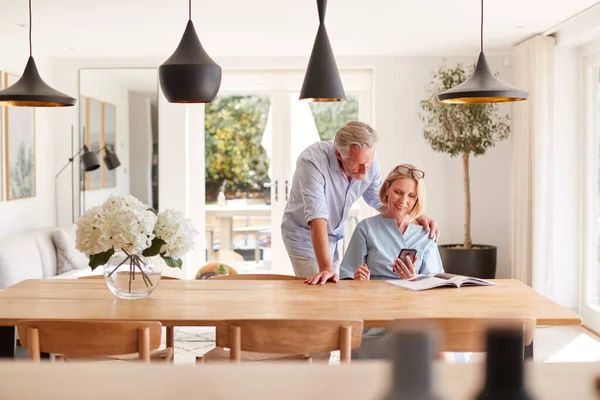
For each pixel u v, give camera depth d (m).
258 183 7.70
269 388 0.94
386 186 3.66
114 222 2.96
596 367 1.02
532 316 2.75
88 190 7.50
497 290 3.28
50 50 6.98
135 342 2.54
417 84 7.36
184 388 0.95
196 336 5.84
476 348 2.52
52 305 2.97
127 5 5.08
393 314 2.79
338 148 3.57
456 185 7.40
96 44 6.67
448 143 6.98
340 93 3.59
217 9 5.22
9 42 6.46
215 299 3.09
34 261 6.00
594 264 6.25
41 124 7.15
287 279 3.71
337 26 5.87
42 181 7.18
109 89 7.46
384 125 7.38
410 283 3.39
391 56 7.34
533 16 5.53
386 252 3.63
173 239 3.05
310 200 3.64
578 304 6.41
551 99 6.22
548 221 6.27
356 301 3.03
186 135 7.52
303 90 3.62
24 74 3.69
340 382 0.96
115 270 3.07
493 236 7.41
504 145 7.36
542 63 6.20
